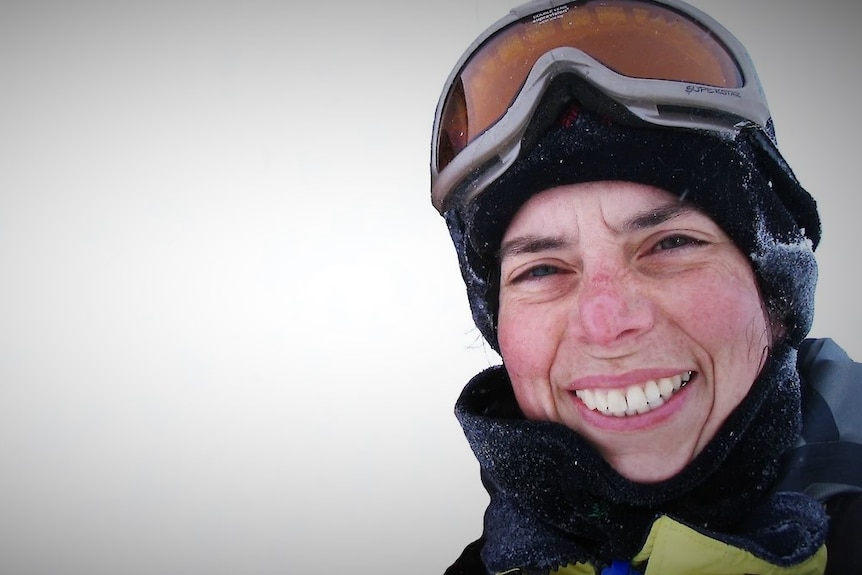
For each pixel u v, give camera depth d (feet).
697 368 1.54
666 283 1.54
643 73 1.56
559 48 1.52
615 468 1.57
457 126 1.69
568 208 1.57
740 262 1.57
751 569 1.47
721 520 1.56
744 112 1.54
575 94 1.53
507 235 1.63
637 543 1.58
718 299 1.54
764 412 1.58
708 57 1.58
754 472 1.57
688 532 1.50
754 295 1.57
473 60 1.69
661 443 1.55
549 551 1.61
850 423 1.64
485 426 1.66
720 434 1.54
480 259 1.70
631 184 1.55
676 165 1.53
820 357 1.76
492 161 1.59
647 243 1.55
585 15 1.62
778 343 1.64
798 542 1.48
